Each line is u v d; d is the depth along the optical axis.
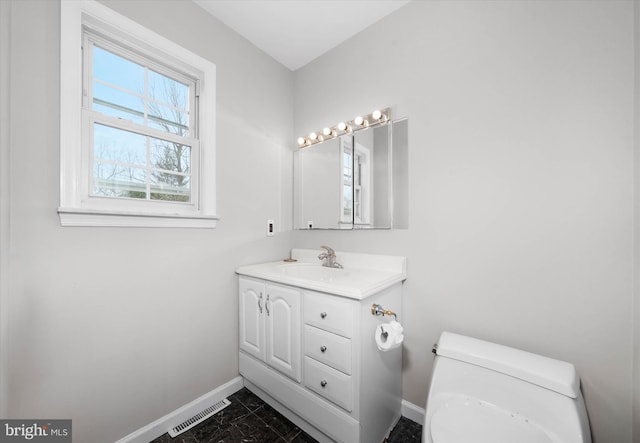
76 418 1.13
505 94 1.22
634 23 0.95
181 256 1.47
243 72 1.80
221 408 1.57
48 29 1.06
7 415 0.98
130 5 1.29
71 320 1.12
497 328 1.24
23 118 1.00
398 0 1.51
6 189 0.96
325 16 1.63
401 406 1.52
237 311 1.76
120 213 1.22
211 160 1.61
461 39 1.34
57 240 1.08
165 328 1.41
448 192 1.38
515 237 1.19
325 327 1.24
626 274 0.96
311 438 1.36
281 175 2.07
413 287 1.50
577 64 1.06
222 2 1.54
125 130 1.34
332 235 1.90
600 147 1.01
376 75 1.67
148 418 1.35
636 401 0.93
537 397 0.93
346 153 1.81
